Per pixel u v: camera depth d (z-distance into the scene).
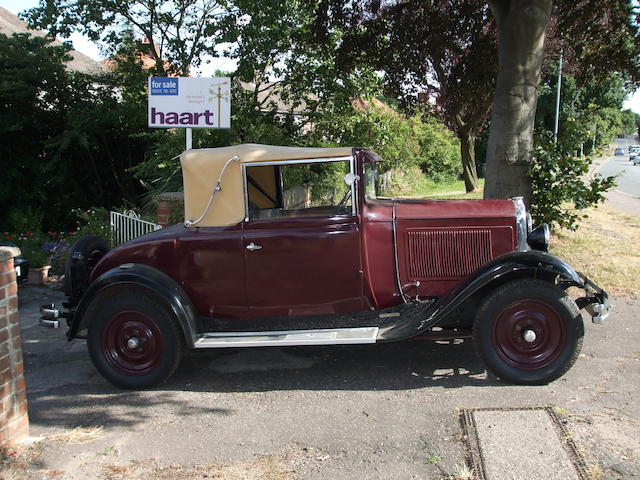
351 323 4.77
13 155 11.53
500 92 7.59
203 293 4.73
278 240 4.59
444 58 11.84
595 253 8.30
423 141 27.02
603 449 3.26
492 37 11.03
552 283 4.24
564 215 7.77
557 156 7.55
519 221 4.77
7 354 3.55
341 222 4.57
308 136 12.21
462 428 3.61
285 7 10.89
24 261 7.50
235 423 3.89
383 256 4.72
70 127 11.75
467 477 3.05
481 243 4.75
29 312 6.93
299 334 4.54
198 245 4.65
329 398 4.23
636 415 3.70
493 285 4.42
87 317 4.60
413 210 4.81
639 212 15.70
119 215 8.90
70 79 11.92
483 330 4.25
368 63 11.17
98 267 4.83
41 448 3.59
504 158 7.61
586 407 3.84
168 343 4.51
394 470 3.19
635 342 5.09
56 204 12.05
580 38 10.26
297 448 3.51
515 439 3.40
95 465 3.38
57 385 4.73
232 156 4.58
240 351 5.42
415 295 4.83
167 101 7.56
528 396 4.05
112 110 11.77
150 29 11.60
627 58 9.77
